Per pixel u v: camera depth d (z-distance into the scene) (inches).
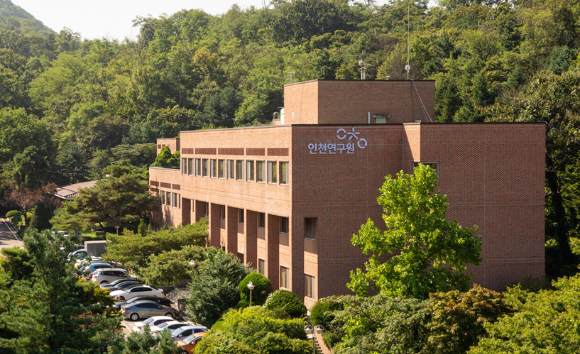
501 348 918.4
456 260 1279.5
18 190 4121.6
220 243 2410.2
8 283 1211.2
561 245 2127.2
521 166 1701.5
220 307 1769.2
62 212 3403.1
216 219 2416.3
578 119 2201.0
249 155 2037.4
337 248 1711.4
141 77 7003.0
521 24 4736.7
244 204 2087.8
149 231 2536.9
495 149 1688.0
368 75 5187.0
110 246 2415.1
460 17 6210.6
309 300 1728.6
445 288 1254.3
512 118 2333.9
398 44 5300.2
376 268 1310.3
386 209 1347.2
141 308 1870.1
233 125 6181.1
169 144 4303.6
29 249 1096.2
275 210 1841.8
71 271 1143.6
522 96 2421.3
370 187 1724.9
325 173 1712.6
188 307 1804.9
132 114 6476.4
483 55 4431.6
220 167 2314.2
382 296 1107.9
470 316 1012.5
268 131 1878.7
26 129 4970.5
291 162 1706.4
